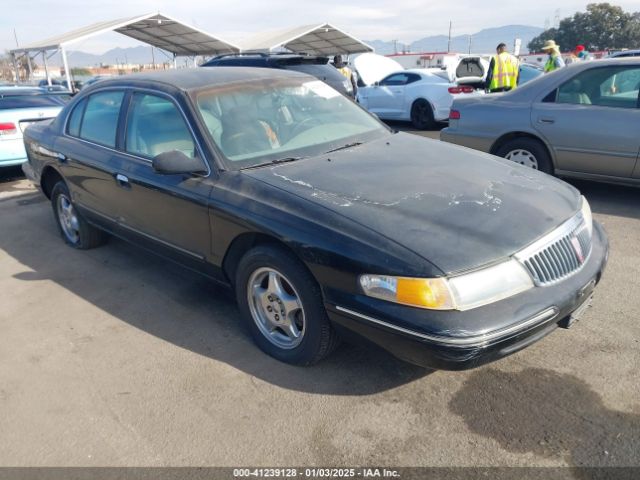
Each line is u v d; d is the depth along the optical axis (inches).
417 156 141.5
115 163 162.1
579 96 228.8
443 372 119.6
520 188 123.9
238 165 132.3
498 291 99.0
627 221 209.5
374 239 102.5
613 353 122.8
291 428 105.6
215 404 113.7
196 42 907.4
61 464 100.3
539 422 103.0
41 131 209.6
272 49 783.7
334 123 158.9
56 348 139.4
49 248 212.4
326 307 108.9
